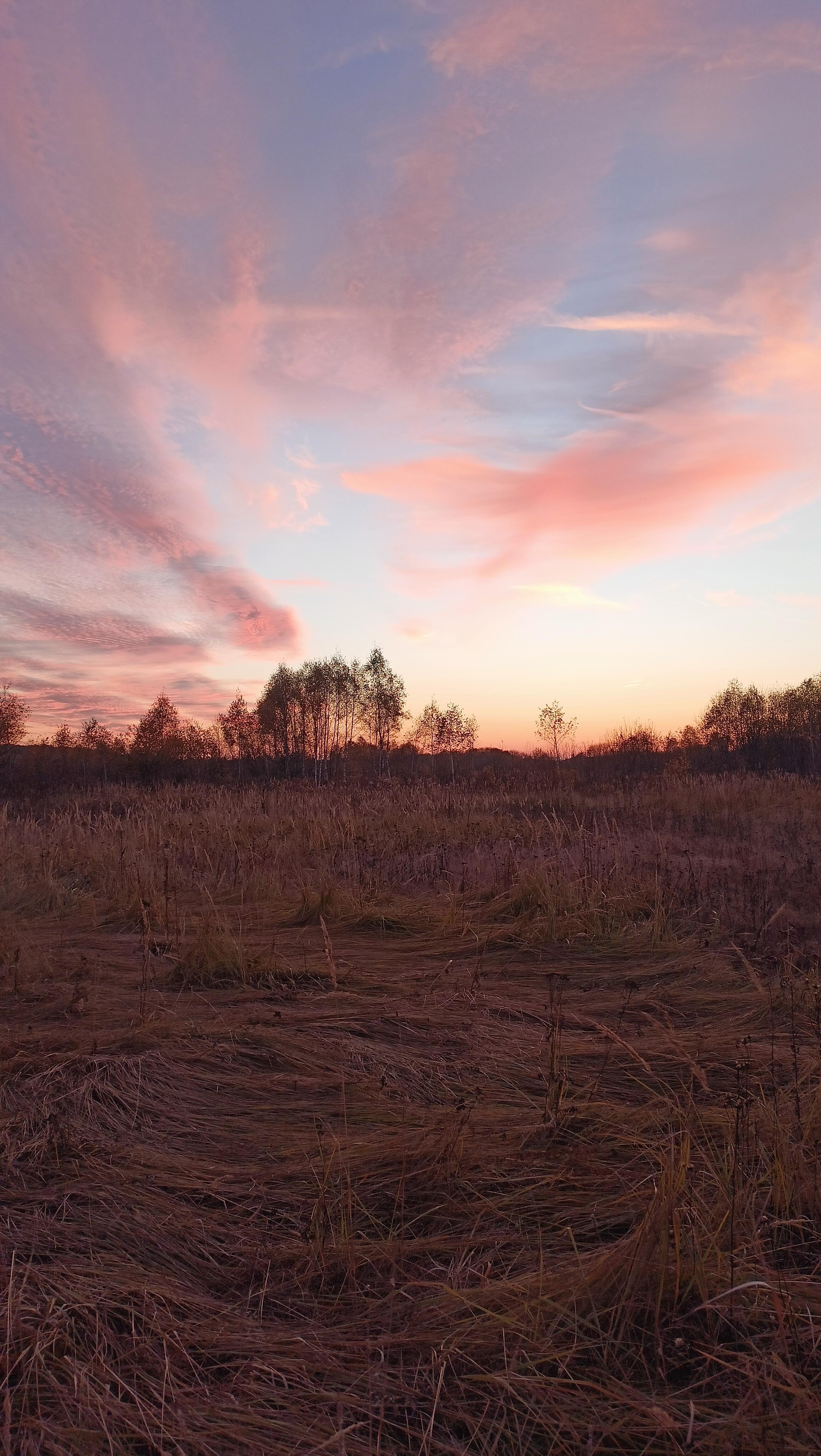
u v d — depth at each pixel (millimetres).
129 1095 3539
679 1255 2193
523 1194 2793
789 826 11750
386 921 6805
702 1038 4160
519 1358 2070
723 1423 1850
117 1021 4566
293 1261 2473
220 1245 2568
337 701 57938
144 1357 2070
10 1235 2539
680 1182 2482
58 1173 2941
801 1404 1870
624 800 16172
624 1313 2162
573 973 5457
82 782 31375
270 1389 1993
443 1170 2881
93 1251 2508
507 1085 3695
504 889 7352
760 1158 2881
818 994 4180
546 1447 1859
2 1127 3219
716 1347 2049
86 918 7297
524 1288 2271
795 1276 2326
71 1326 2143
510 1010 4609
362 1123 3365
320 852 10133
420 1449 1842
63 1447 1821
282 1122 3393
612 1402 1934
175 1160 3049
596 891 6895
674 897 6883
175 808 14617
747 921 6332
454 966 5672
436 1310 2240
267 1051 4039
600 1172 2900
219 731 51438
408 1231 2650
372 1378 2016
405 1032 4320
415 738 57188
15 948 5844
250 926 6875
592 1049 4020
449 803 14531
